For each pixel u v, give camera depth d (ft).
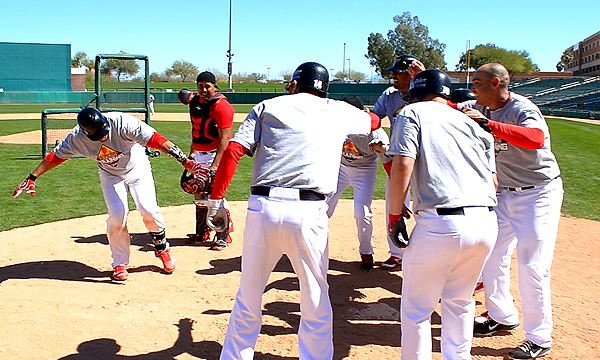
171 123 84.17
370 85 189.06
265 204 10.28
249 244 10.55
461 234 9.76
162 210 26.68
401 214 10.46
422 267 10.15
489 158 10.98
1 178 34.22
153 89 201.16
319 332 10.62
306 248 10.33
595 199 31.53
